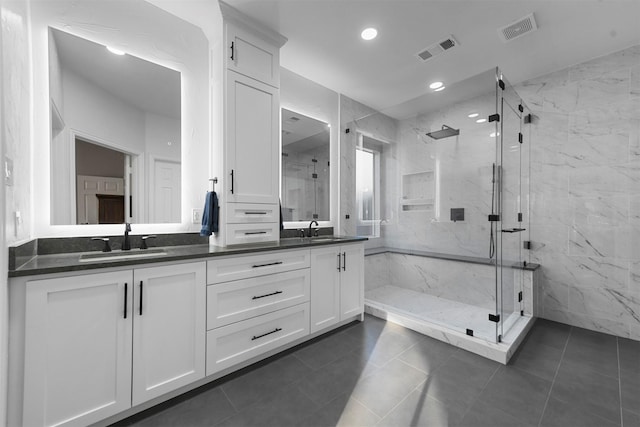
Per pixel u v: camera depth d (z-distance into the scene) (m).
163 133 2.04
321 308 2.30
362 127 3.58
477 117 2.77
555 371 1.82
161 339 1.45
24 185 1.37
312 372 1.80
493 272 2.72
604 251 2.48
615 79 2.43
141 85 1.95
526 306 2.69
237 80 2.07
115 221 1.83
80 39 1.71
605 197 2.48
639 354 2.05
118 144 1.85
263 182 2.23
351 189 3.50
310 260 2.22
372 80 3.04
